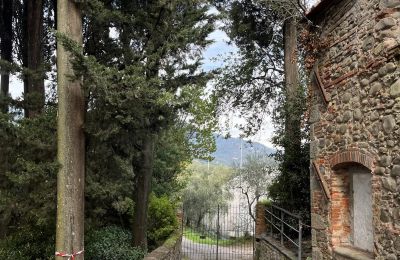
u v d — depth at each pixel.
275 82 14.86
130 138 6.86
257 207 12.21
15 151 6.48
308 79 6.85
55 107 7.36
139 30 6.95
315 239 6.42
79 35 6.27
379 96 4.68
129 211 10.52
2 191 6.41
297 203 10.34
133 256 8.61
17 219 8.52
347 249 5.52
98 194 6.67
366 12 5.01
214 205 26.45
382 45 4.61
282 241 9.23
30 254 8.04
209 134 19.97
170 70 6.96
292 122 10.59
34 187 6.36
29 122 6.50
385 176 4.52
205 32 6.91
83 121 6.31
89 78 5.42
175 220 12.27
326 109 6.14
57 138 6.29
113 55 7.04
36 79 7.32
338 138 5.72
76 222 6.13
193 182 28.33
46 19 9.55
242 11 13.34
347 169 5.87
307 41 6.60
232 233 23.17
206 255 16.12
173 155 15.30
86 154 6.76
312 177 6.61
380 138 4.64
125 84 5.54
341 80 5.65
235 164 27.17
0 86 9.34
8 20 9.54
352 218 5.72
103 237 9.05
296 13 10.00
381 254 4.55
